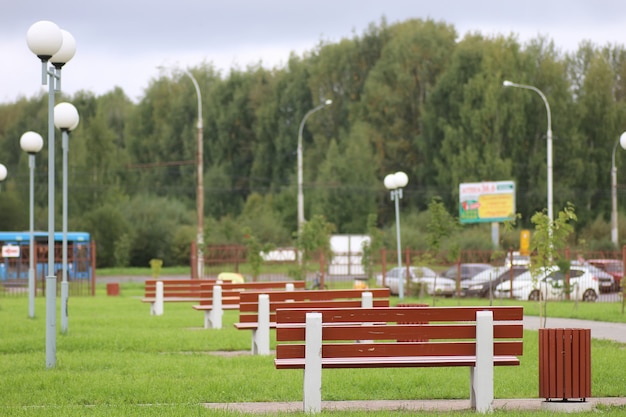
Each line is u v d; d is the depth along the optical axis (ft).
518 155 589.32
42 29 110.83
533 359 119.75
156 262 395.96
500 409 82.28
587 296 285.43
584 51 650.02
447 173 576.20
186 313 216.13
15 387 94.73
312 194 624.18
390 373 106.42
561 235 164.66
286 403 87.35
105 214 565.94
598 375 102.68
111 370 107.96
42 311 216.74
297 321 83.97
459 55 591.37
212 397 89.51
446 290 301.43
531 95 579.89
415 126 631.97
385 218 633.20
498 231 485.56
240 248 362.33
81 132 642.63
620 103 619.67
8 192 615.16
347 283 345.10
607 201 599.98
